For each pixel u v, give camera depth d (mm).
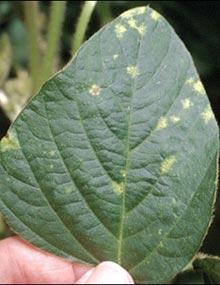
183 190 259
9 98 424
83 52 253
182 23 452
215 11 446
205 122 256
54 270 312
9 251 313
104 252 269
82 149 258
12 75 459
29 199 263
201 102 256
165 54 254
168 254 263
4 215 264
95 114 256
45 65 389
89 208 264
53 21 386
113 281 260
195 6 448
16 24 500
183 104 256
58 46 402
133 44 253
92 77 253
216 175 255
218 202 418
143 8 255
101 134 257
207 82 448
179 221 260
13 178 261
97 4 411
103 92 254
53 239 268
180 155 258
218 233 429
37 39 396
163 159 258
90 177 261
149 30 254
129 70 254
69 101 255
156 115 256
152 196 261
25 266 313
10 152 260
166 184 260
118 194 262
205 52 448
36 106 256
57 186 262
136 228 265
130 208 264
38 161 260
